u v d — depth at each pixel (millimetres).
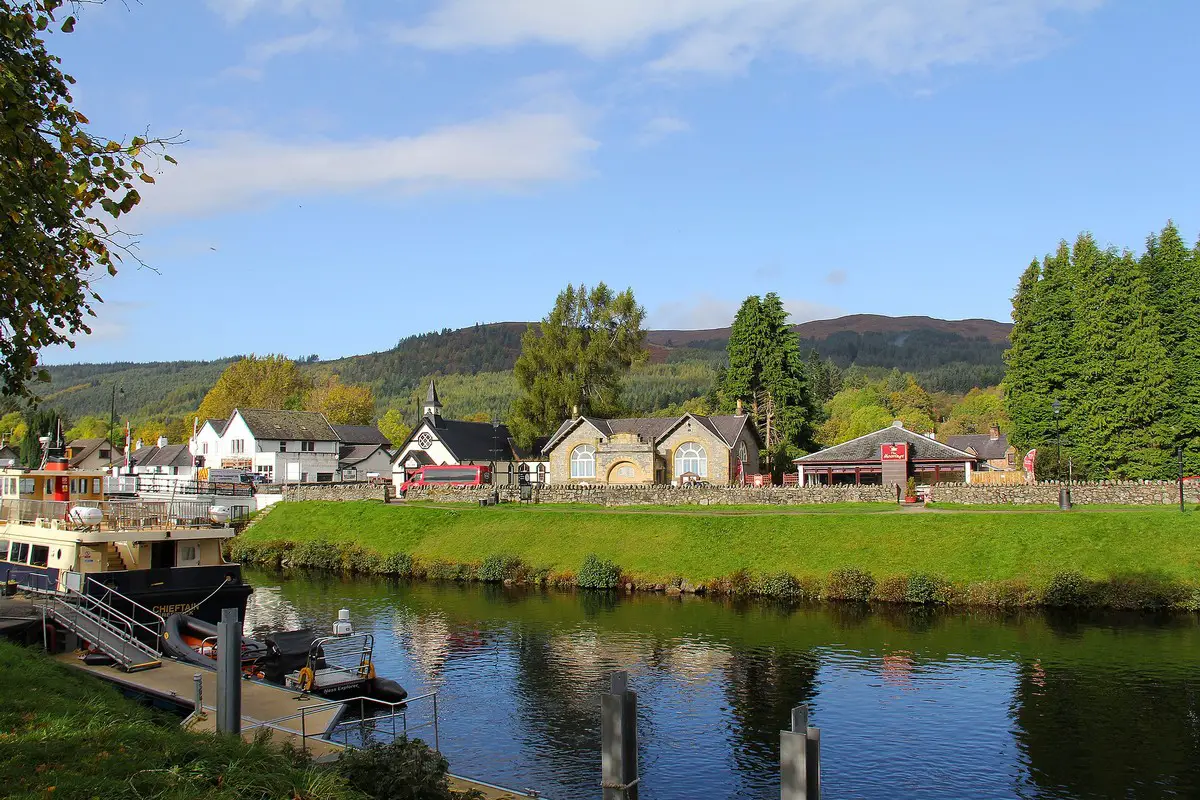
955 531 54000
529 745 30469
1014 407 74062
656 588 56094
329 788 16500
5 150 16375
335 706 27672
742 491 68188
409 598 55906
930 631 43906
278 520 81625
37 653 28672
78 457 142875
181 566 41125
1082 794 26109
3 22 16125
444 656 41469
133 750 16844
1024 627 44000
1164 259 69000
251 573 67750
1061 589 47312
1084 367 68000
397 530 72125
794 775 16656
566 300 104625
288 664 34781
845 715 32688
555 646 42844
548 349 103375
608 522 64938
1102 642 40719
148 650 32938
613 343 104125
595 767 28578
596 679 37656
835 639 42906
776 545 57219
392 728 31688
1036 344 71875
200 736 19094
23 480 45094
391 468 114500
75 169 16125
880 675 37062
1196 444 66312
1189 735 29922
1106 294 67188
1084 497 58438
